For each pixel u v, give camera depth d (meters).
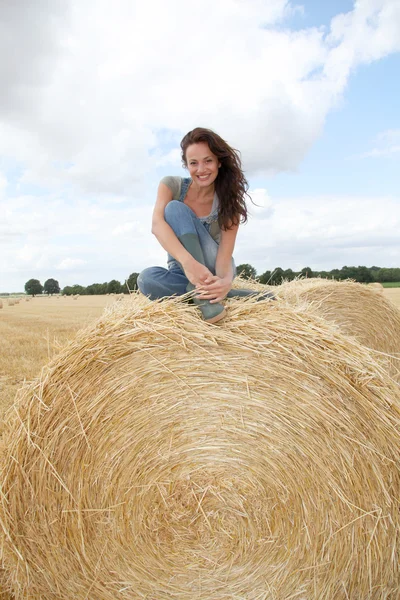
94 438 2.62
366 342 5.71
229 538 2.62
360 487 2.50
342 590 2.55
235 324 2.69
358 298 5.69
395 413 2.51
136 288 3.41
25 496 2.62
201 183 3.04
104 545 2.62
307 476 2.52
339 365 2.54
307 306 3.14
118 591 2.63
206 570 2.63
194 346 2.62
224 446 2.59
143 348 2.62
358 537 2.51
